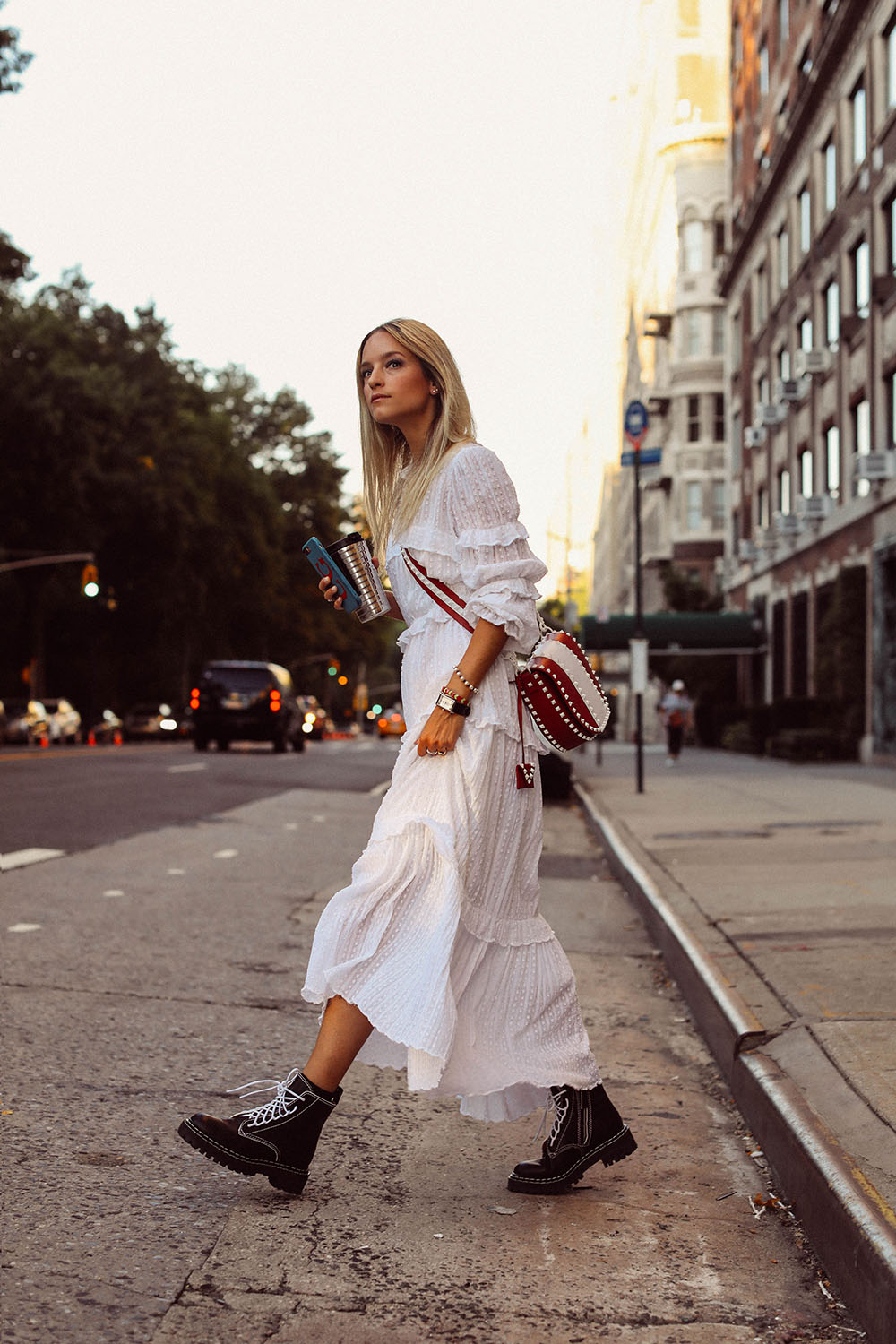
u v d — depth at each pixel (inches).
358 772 858.8
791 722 1082.7
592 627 1476.4
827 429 1169.4
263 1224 112.2
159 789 619.8
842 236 1096.8
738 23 1642.5
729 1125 148.9
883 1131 119.4
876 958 202.4
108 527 1744.6
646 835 418.3
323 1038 113.7
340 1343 91.3
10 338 1561.3
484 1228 114.2
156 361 1852.9
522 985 115.8
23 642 1950.1
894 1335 89.9
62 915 264.4
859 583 1015.0
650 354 2475.4
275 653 2731.3
